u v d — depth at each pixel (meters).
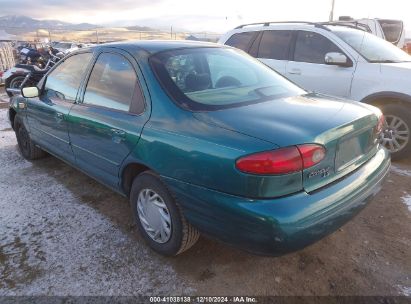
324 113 2.44
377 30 9.42
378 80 4.66
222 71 3.02
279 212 1.96
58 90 3.83
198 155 2.20
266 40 5.97
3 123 7.17
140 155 2.61
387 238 2.98
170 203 2.51
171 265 2.69
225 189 2.10
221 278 2.55
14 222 3.33
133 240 3.02
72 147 3.59
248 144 2.04
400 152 4.61
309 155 2.06
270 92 2.88
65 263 2.74
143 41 3.25
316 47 5.36
